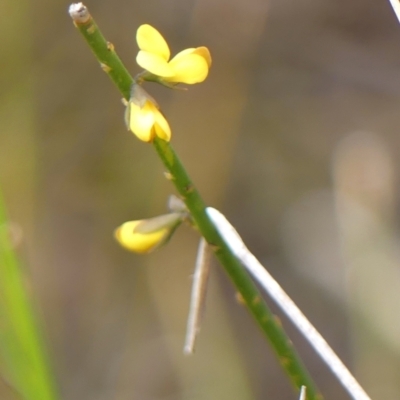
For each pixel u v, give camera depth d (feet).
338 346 1.70
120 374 1.67
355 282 1.51
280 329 1.01
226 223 0.98
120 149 1.92
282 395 1.70
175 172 0.98
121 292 1.78
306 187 1.95
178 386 1.59
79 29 0.96
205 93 1.92
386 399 1.42
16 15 1.77
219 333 1.63
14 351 0.99
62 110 1.90
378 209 1.52
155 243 1.00
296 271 1.84
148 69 0.96
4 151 1.72
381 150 1.60
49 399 0.99
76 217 1.86
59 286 1.78
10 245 0.99
